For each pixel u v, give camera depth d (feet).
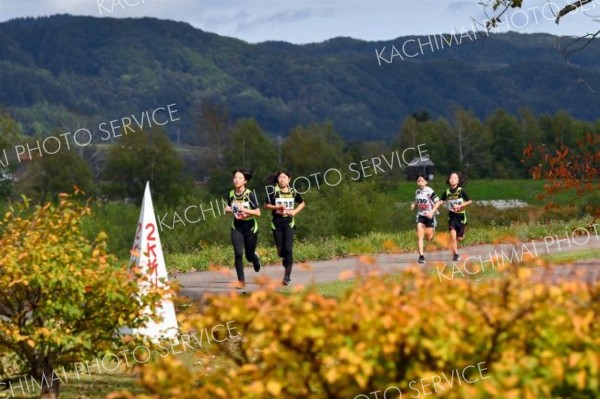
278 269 77.77
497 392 18.70
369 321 19.74
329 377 19.13
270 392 19.61
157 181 258.37
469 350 20.03
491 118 395.14
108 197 251.39
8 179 236.43
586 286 20.89
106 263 33.86
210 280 70.23
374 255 87.30
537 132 394.32
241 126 312.71
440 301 20.16
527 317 20.26
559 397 19.57
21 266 32.22
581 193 54.60
